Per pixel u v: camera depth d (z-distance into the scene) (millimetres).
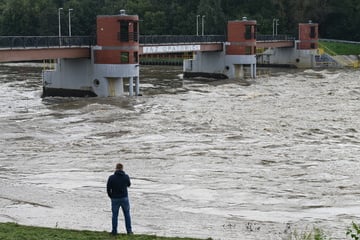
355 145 55469
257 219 34062
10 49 83250
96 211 35250
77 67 97625
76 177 43781
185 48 124375
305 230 31859
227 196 38812
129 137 59500
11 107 82188
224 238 30156
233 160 49062
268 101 88750
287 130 63062
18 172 45438
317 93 100500
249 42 136875
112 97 94812
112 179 28297
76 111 77500
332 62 176375
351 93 100500
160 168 46312
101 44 96062
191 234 30828
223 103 86062
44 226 31844
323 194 39281
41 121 69188
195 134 60875
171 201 37688
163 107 81500
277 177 43594
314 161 48625
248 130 63062
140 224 32594
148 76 142000
